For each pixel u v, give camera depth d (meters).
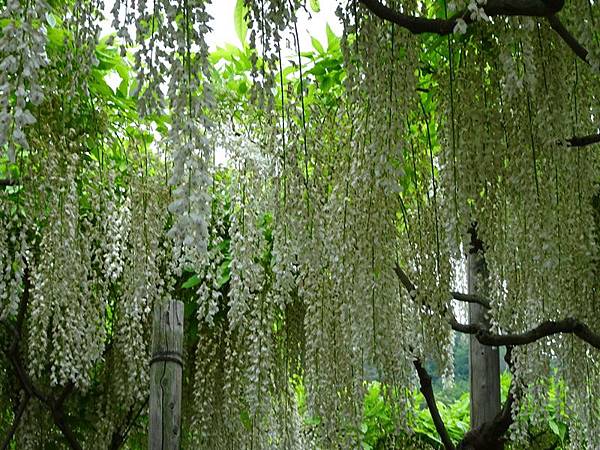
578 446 3.78
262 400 3.83
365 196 2.90
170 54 1.86
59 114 3.26
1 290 3.24
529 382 3.10
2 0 2.81
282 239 3.24
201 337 4.21
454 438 5.52
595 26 2.55
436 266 2.95
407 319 3.26
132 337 4.20
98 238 3.70
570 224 2.84
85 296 3.68
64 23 2.35
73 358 3.87
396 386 3.08
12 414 4.54
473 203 2.88
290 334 4.17
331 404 3.31
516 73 2.59
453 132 2.63
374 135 2.52
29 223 3.28
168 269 3.72
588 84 2.85
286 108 3.22
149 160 3.86
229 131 3.62
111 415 4.44
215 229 3.75
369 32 2.45
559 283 2.88
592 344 2.85
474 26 2.74
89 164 3.68
